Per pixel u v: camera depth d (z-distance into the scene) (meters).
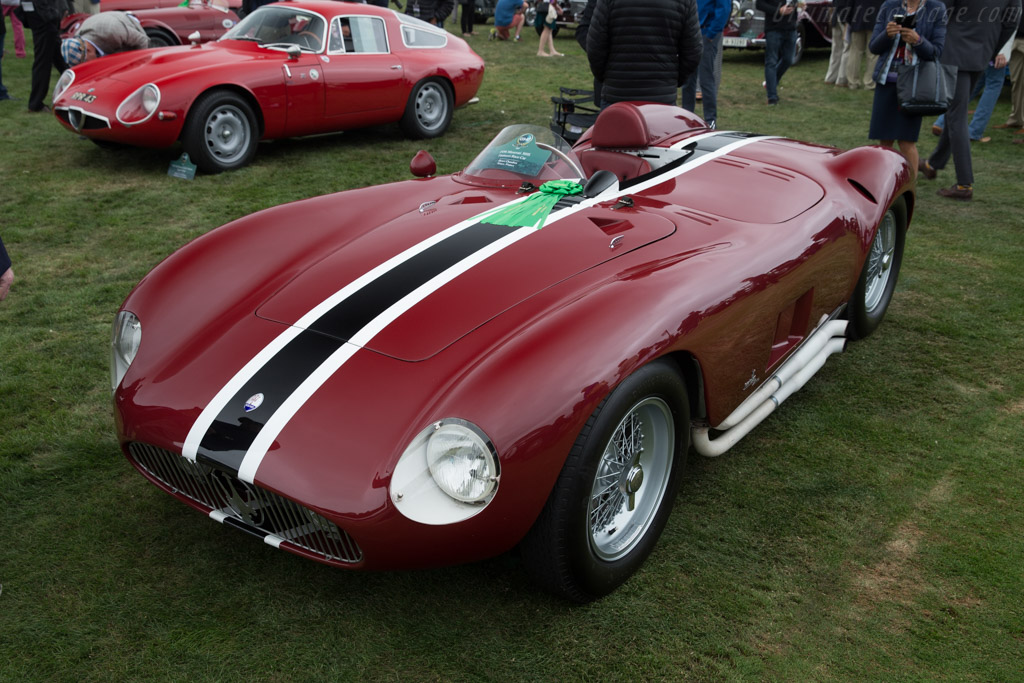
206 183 6.58
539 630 2.29
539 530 2.20
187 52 7.16
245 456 2.11
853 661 2.19
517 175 3.40
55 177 6.68
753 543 2.66
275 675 2.13
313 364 2.28
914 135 6.06
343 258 2.77
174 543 2.62
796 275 2.93
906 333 4.20
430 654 2.21
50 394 3.49
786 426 3.36
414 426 2.06
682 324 2.37
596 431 2.15
